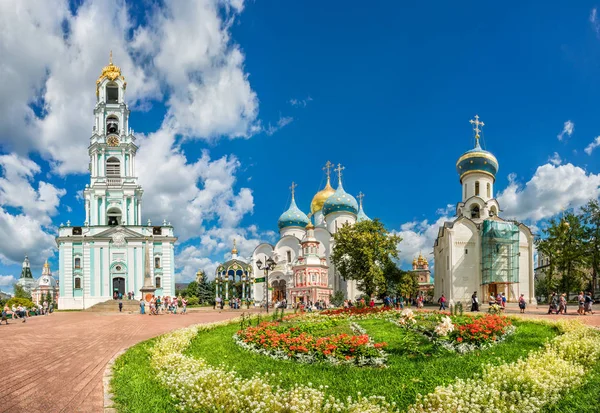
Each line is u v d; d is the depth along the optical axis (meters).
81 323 39.06
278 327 24.70
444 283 63.91
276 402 10.22
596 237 63.22
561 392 11.58
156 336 26.64
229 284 94.56
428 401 10.73
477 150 66.50
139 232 80.69
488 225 58.88
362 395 12.05
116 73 86.50
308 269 75.81
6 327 36.47
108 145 83.00
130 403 11.41
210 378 12.01
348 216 86.50
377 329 25.22
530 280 60.34
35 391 13.26
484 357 16.25
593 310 45.31
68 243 77.94
